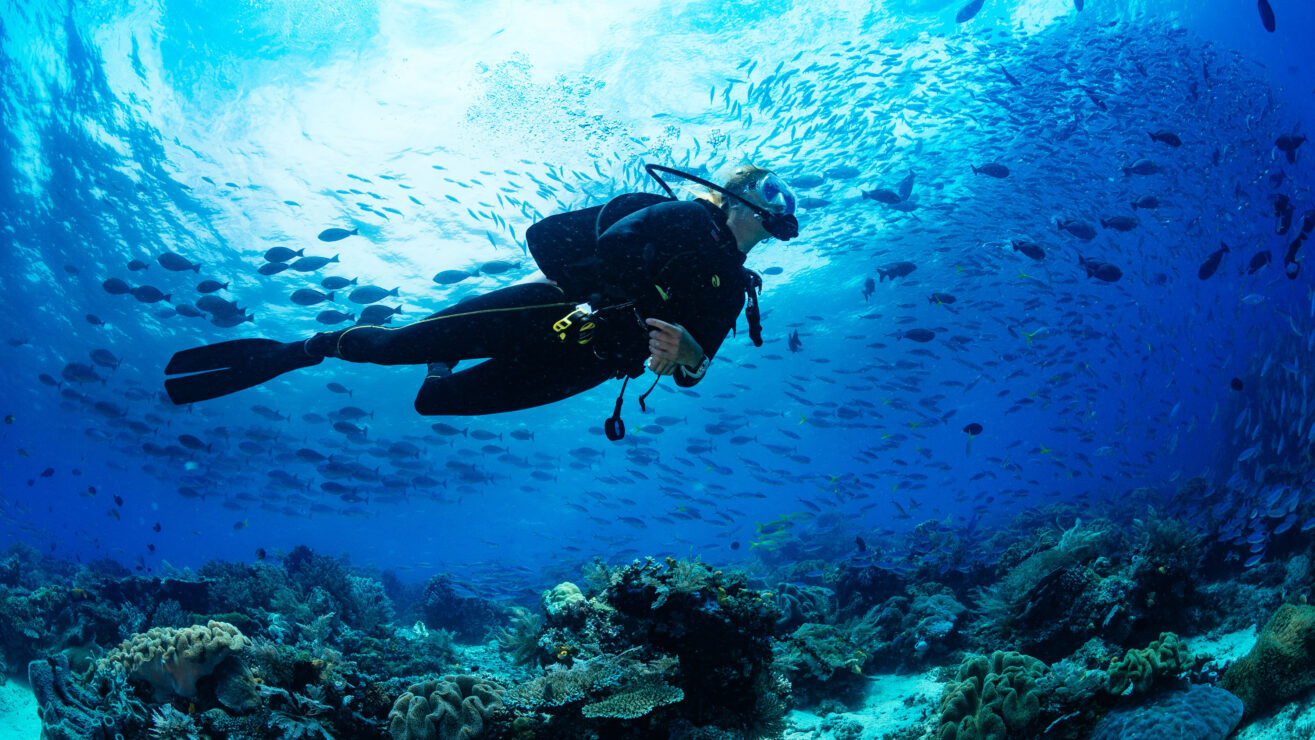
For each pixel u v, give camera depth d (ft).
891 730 21.61
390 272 79.71
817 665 25.86
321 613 34.45
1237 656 21.54
